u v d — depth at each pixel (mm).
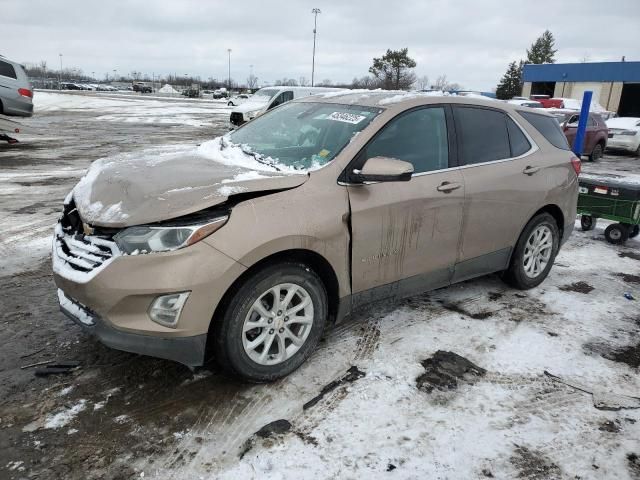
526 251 4605
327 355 3424
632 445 2719
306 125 3826
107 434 2623
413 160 3611
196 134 19875
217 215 2748
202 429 2688
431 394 3057
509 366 3410
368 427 2748
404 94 3979
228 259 2703
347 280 3287
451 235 3826
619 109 44594
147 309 2656
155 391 2979
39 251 5289
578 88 44312
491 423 2830
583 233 7047
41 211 6941
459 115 4008
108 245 2693
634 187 6230
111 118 27047
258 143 3889
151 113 32469
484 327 3938
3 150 13203
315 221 3004
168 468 2422
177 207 2691
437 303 4344
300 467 2453
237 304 2820
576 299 4598
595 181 6574
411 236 3549
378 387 3096
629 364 3516
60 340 3494
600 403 3055
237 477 2381
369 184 3301
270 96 20328
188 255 2637
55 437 2586
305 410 2865
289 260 2988
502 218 4184
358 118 3607
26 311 3914
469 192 3848
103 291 2631
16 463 2406
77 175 9836
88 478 2348
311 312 3162
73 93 60875
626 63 40812
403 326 3885
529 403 3023
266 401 2932
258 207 2857
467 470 2488
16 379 3037
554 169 4609
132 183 3002
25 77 14391
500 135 4297
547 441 2715
